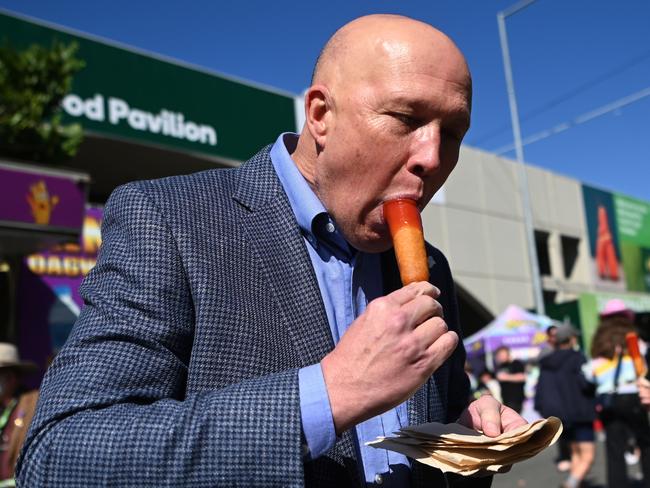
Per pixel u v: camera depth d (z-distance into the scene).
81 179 6.52
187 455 0.97
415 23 1.31
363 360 1.00
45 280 8.76
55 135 6.28
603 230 22.98
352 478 1.21
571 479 6.98
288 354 1.22
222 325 1.17
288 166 1.43
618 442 5.94
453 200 18.52
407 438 1.16
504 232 19.58
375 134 1.24
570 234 21.73
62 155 6.46
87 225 9.36
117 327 1.10
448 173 1.35
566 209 21.89
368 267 1.50
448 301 1.72
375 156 1.24
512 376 9.84
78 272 9.14
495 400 1.46
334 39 1.36
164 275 1.16
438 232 17.94
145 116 11.55
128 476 0.96
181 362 1.16
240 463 0.98
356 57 1.28
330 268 1.43
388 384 0.99
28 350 8.43
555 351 7.15
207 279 1.19
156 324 1.12
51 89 6.20
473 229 18.78
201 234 1.23
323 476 1.17
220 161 12.74
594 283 22.05
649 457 5.76
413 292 1.05
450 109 1.24
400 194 1.26
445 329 1.03
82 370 1.06
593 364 6.21
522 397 9.77
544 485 7.92
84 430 0.99
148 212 1.22
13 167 5.93
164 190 1.29
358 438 1.33
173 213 1.23
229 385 1.13
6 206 5.84
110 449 0.97
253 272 1.25
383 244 1.35
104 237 1.29
